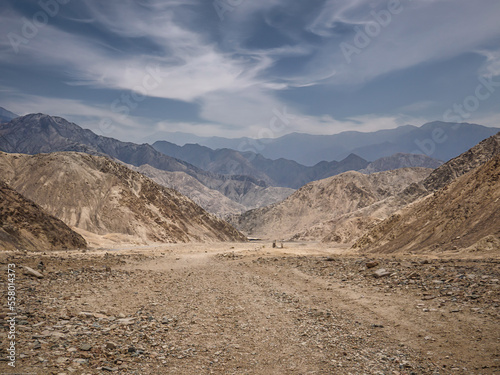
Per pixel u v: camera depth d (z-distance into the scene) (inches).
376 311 453.1
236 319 443.2
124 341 330.6
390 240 2378.2
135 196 6033.5
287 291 627.5
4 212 2089.1
